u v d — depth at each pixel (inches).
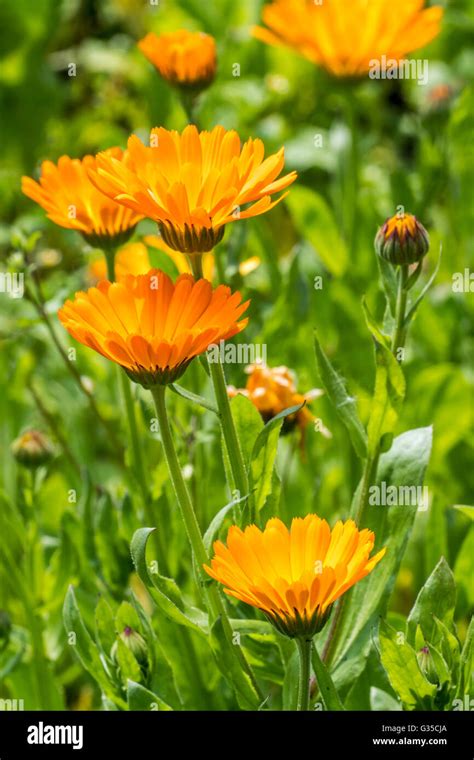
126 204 48.1
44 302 55.9
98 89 86.4
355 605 50.5
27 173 83.4
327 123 79.6
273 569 47.6
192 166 48.3
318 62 60.9
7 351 62.9
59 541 56.7
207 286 47.5
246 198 48.2
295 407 49.4
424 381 60.2
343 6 59.7
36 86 84.8
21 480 59.2
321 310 60.7
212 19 80.5
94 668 51.1
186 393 49.3
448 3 83.7
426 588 50.1
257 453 49.4
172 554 54.2
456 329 62.6
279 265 61.8
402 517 50.6
